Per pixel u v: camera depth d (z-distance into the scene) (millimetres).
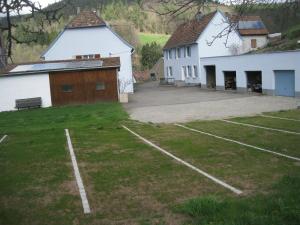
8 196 8672
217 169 10391
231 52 52625
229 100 32906
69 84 35062
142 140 15852
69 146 14812
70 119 24641
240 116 23375
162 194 8367
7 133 19438
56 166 11531
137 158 12297
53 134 18297
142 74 82625
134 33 59906
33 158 12773
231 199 7484
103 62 36781
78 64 36500
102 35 47562
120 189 8898
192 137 16266
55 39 47156
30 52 43344
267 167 10375
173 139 15891
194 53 53875
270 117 22094
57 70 34562
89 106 32469
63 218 7145
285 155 11898
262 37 56625
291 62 32188
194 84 54906
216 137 16031
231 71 41781
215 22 51688
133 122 22531
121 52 47594
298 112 23641
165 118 24125
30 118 26391
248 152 12547
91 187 9180
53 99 35062
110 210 7492
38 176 10398
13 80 34500
